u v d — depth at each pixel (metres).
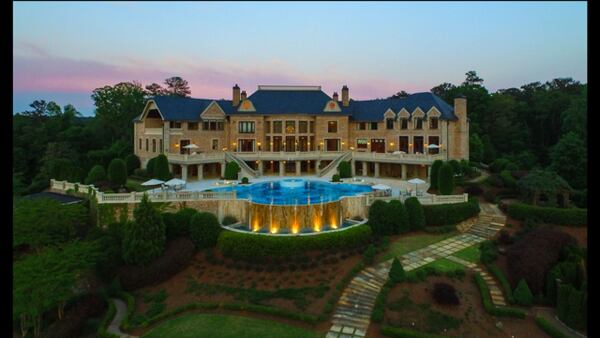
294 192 45.78
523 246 31.78
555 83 96.69
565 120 64.75
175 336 24.44
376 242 35.44
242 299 28.36
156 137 60.44
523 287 27.11
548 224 37.28
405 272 30.23
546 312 26.48
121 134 83.44
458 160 58.59
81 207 35.19
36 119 83.12
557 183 38.97
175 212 38.50
